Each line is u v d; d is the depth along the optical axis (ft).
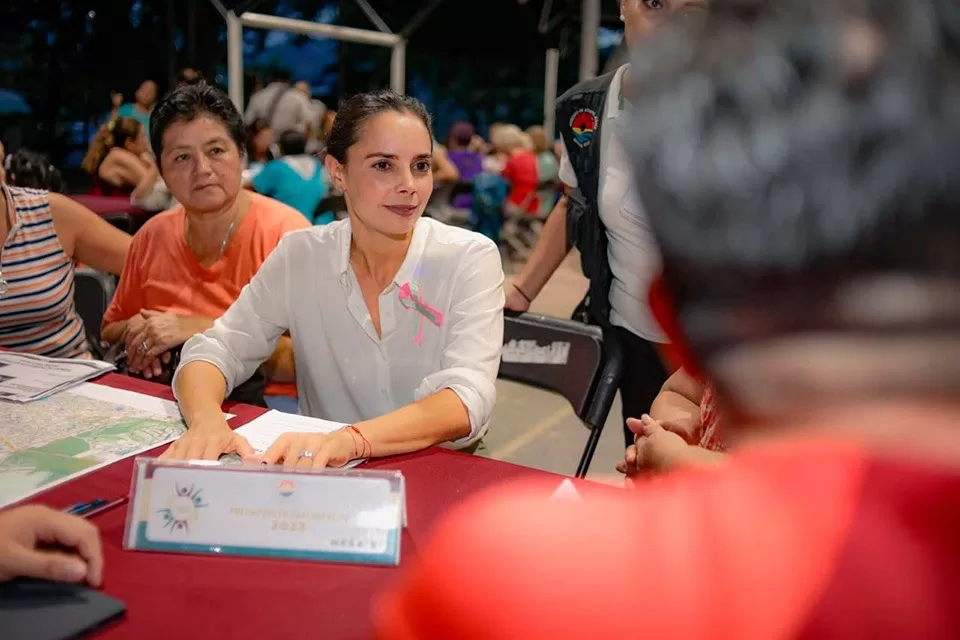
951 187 1.07
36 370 5.35
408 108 5.07
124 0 29.96
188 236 7.00
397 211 5.03
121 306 7.22
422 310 5.32
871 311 1.12
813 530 1.19
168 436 4.40
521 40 32.53
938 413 1.19
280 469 3.30
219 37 29.48
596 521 1.32
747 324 1.21
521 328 6.13
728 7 1.28
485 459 4.23
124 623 2.73
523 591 1.24
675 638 1.17
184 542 3.21
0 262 6.56
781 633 1.15
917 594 1.12
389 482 3.28
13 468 3.92
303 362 5.70
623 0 5.71
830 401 1.20
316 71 30.60
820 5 1.19
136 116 20.99
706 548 1.23
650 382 6.49
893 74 1.11
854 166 1.10
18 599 2.78
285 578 3.04
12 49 30.01
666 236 1.23
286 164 14.44
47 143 30.48
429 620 1.32
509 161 23.54
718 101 1.20
